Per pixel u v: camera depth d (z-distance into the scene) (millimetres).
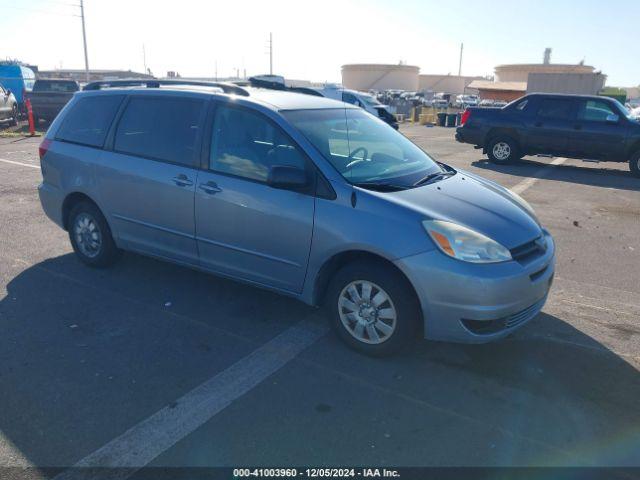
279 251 4094
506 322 3631
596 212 8656
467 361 3867
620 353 4039
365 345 3867
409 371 3723
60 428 3055
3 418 3131
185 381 3553
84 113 5363
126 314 4500
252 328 4309
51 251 6000
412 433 3080
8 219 7234
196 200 4430
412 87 100375
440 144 19062
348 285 3863
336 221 3771
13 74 23859
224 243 4383
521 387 3562
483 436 3070
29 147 14695
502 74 94750
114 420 3135
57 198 5492
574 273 5820
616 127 12328
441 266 3469
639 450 2971
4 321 4324
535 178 11836
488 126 13805
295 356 3895
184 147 4578
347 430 3094
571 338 4258
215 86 4727
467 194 4137
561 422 3207
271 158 4121
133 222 4949
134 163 4820
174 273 5395
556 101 13102
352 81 101188
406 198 3797
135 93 5012
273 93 4758
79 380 3531
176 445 2939
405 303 3639
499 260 3539
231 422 3143
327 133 4289
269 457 2867
